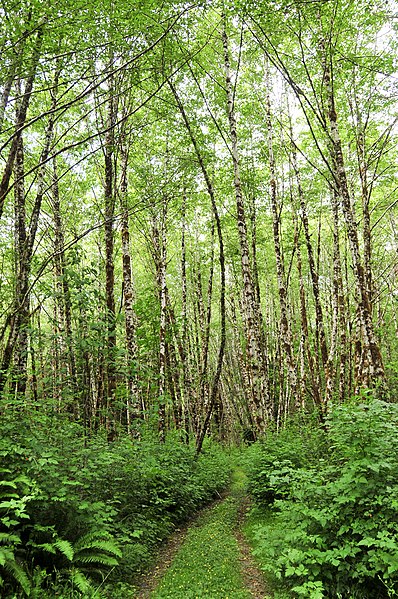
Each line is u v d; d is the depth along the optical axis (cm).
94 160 1487
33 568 492
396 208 2272
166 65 1016
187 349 2459
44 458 546
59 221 1534
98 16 643
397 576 453
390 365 1309
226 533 829
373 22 1084
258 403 1427
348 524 525
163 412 1405
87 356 884
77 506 566
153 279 2361
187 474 1144
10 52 608
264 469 1001
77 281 838
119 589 554
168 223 1958
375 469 486
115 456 689
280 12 952
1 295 1102
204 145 1496
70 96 1305
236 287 2530
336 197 1667
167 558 720
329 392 1505
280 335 2500
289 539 532
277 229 1683
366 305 1083
